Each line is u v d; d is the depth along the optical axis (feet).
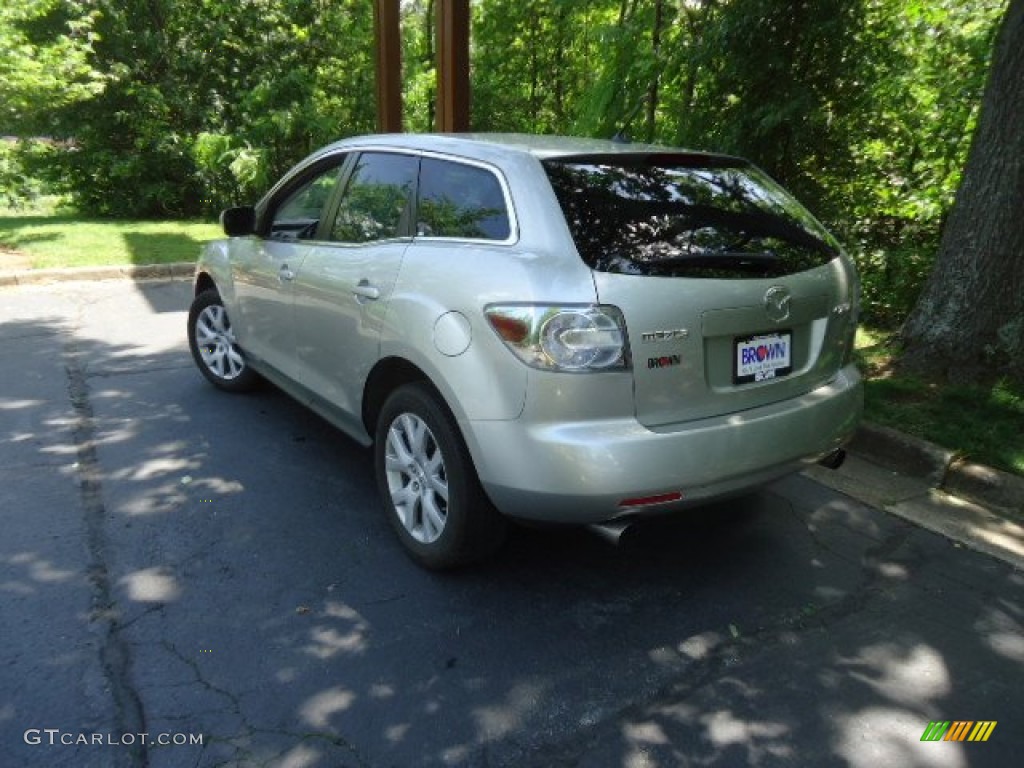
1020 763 7.74
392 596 10.08
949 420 14.66
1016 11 14.98
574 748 7.74
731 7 20.48
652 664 8.99
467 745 7.72
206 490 12.78
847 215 22.27
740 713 8.29
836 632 9.69
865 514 12.64
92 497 12.43
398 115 29.81
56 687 8.23
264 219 14.75
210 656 8.81
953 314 16.28
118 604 9.69
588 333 8.45
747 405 9.59
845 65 19.99
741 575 10.86
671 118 24.76
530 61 44.39
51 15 40.47
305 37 44.37
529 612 9.86
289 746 7.60
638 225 9.32
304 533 11.55
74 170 44.70
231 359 16.93
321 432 15.37
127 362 19.51
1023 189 15.34
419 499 10.64
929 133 21.79
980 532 12.11
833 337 10.61
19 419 15.57
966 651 9.39
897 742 7.97
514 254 9.18
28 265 29.60
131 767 7.25
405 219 11.20
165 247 34.37
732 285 9.27
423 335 9.77
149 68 43.96
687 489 8.95
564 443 8.53
